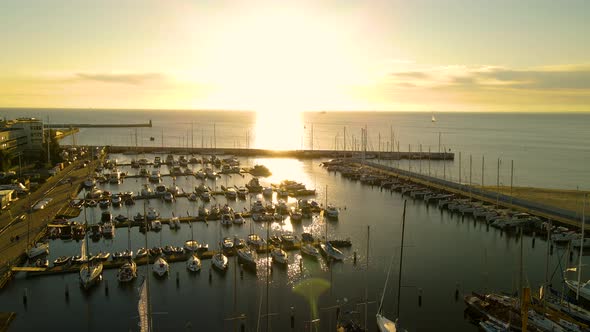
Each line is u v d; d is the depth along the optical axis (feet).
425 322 192.65
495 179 583.58
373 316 196.65
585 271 249.55
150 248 271.28
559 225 323.78
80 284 222.48
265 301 209.36
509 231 322.75
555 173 636.07
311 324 189.37
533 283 232.12
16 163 561.43
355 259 262.26
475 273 244.42
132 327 187.11
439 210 385.91
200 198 418.51
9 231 293.02
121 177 520.42
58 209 354.13
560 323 181.88
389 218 358.64
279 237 293.23
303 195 444.55
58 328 185.88
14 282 224.94
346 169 584.81
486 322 185.47
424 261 261.85
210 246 278.26
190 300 209.67
